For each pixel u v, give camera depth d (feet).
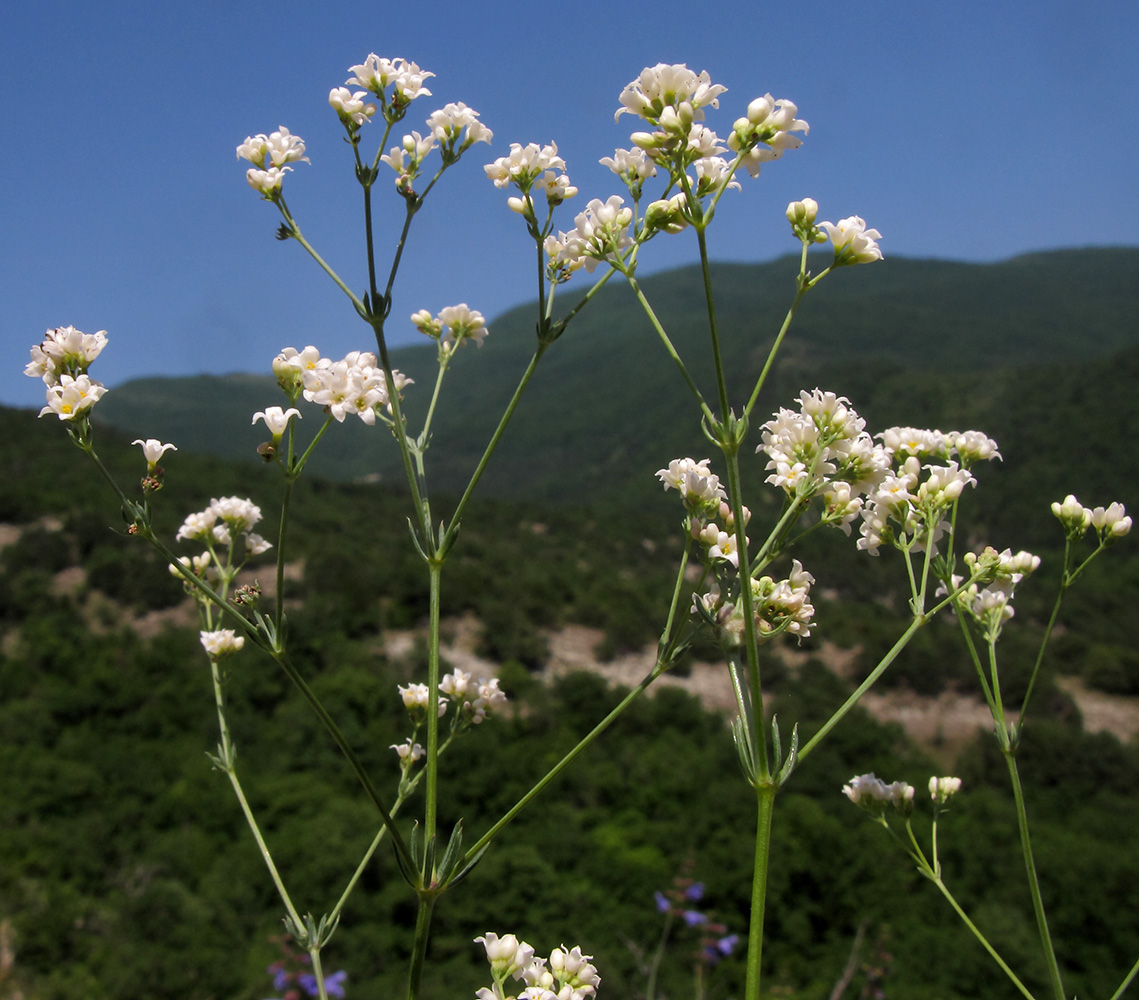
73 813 70.54
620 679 108.88
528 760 83.20
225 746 11.86
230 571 13.32
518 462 597.93
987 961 62.80
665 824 77.10
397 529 149.89
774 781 6.72
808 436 8.19
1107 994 65.21
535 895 65.92
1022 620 147.02
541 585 129.39
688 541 8.54
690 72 7.52
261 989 51.62
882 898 69.21
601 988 46.52
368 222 8.74
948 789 10.98
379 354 8.71
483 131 9.34
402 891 63.26
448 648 107.14
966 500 232.73
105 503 128.47
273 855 66.39
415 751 11.62
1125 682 119.24
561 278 10.02
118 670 90.63
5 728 78.89
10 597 98.07
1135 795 94.12
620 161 9.09
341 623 103.40
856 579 150.82
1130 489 224.53
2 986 45.21
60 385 8.39
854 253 8.00
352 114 8.99
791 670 111.96
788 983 61.21
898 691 111.45
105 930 53.78
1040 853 74.59
